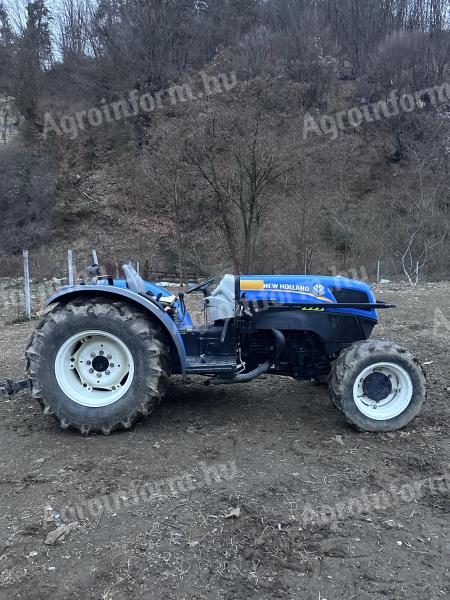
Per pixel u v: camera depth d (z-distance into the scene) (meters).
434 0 32.47
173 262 22.28
